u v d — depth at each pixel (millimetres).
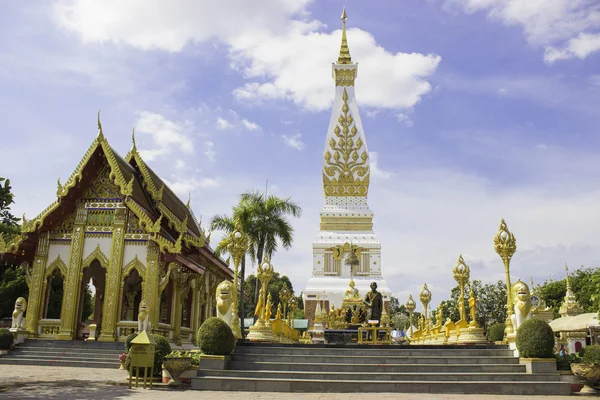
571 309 39906
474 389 13711
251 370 15125
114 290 25734
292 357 15945
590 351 14867
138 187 29031
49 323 25969
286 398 12156
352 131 47938
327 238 43781
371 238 43812
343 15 52094
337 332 21922
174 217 28938
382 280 41750
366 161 47000
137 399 11789
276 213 36938
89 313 44688
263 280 23578
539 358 14766
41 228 26703
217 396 12500
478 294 51500
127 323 25391
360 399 12102
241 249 19031
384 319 27703
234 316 18156
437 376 14430
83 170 26750
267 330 20266
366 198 46375
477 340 19734
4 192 41781
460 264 23562
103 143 26828
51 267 26750
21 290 35438
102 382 15289
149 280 25750
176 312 28375
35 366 21250
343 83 49625
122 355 20109
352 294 32125
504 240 18234
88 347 24297
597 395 13539
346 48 51250
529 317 16375
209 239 36781
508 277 18109
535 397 12984
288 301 35375
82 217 26938
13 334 24344
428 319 32031
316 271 42719
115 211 26875
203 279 33562
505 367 15008
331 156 47312
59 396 12141
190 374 14586
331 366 15141
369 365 15133
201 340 15250
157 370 15297
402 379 14414
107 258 26359
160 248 25781
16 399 11523
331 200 46438
